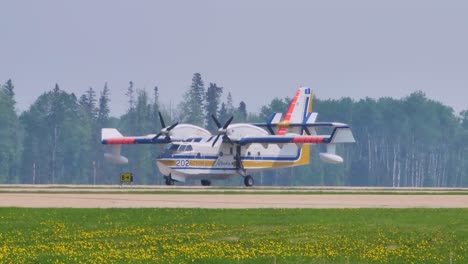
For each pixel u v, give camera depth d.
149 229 196.75
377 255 168.62
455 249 176.50
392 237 190.25
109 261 157.25
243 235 191.00
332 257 166.00
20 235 186.12
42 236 185.25
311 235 192.25
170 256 164.50
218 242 181.50
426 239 188.38
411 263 162.12
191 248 172.62
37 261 156.25
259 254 167.88
